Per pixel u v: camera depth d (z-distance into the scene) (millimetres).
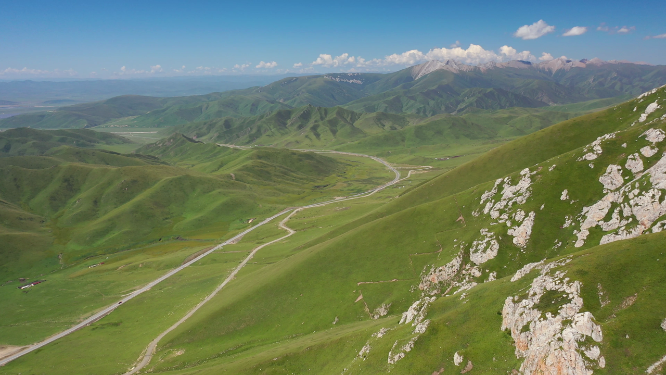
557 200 122938
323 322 127375
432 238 142375
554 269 69125
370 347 83875
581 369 51875
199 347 130500
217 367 106375
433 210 156250
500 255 117125
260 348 120500
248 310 142625
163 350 131375
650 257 62531
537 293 65375
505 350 63156
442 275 122250
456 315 75688
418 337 73812
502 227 123375
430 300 87438
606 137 131875
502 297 73812
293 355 97938
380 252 147750
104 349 136875
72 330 156125
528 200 127188
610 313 56969
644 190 101625
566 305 59562
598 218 109500
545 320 59188
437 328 74312
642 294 57594
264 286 152125
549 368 54312
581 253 71375
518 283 74375
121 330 152875
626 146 124938
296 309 137000
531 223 119438
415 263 134875
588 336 53969
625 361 50531
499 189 142000
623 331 53281
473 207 145250
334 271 147750
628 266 62469
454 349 68438
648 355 49906
